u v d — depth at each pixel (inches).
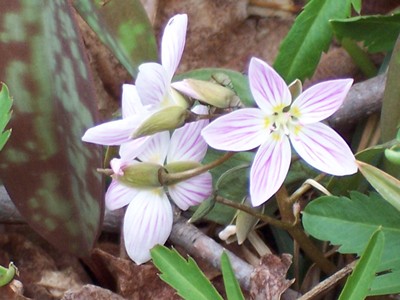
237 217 4.3
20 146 4.3
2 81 4.3
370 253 3.6
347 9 4.8
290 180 4.8
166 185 4.1
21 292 4.7
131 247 4.1
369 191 4.5
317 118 3.7
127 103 4.1
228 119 3.7
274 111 3.7
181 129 4.1
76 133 4.4
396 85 4.4
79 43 4.5
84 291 4.6
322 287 4.3
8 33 4.3
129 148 4.0
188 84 3.8
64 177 4.4
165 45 3.9
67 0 4.5
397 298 4.6
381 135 4.7
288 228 4.5
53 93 4.3
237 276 4.5
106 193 4.2
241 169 4.7
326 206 4.2
